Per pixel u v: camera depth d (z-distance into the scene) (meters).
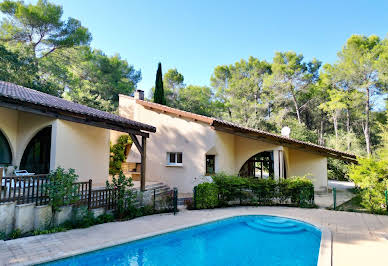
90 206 8.82
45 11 22.95
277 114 36.47
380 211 10.72
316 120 40.41
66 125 10.17
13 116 10.50
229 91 39.53
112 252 6.57
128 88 34.38
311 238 8.30
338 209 11.61
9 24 22.31
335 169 26.36
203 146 14.78
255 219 10.35
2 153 10.21
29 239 6.73
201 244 7.79
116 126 10.79
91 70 30.03
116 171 17.16
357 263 5.66
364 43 28.91
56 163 9.59
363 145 34.34
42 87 21.84
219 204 12.25
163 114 16.44
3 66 18.61
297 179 12.88
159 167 16.16
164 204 11.27
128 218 9.52
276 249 7.35
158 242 7.63
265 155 19.22
